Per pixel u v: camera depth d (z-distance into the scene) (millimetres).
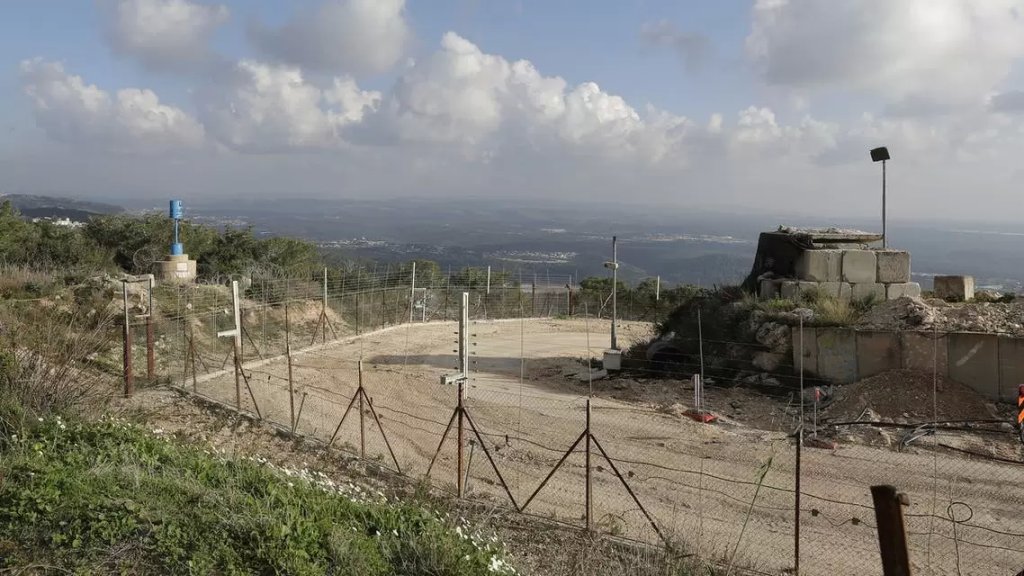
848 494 10250
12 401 9516
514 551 8383
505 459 12016
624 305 33719
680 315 20562
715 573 7473
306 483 8289
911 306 15742
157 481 7180
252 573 5910
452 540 7168
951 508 9664
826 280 18016
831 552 8531
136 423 10891
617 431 13461
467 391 16734
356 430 13641
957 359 14055
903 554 3666
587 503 9102
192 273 26875
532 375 19281
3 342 11492
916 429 12633
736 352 17219
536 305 34656
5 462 7176
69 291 20422
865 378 14922
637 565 7727
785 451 12117
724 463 11625
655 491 10508
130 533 6203
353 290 29781
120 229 30859
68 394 10734
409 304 30750
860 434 12727
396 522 7445
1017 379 13445
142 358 17703
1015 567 8070
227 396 15539
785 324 16375
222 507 6723
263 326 22844
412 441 13039
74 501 6438
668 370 18172
